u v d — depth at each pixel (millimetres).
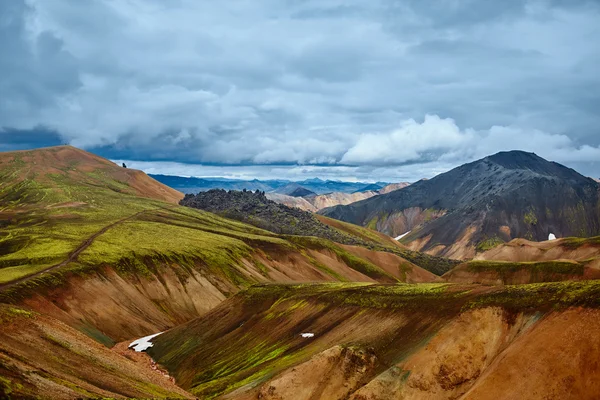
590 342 54281
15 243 160750
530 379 54844
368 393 63750
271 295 118875
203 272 167000
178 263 164625
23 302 107938
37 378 48531
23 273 124062
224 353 99625
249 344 98938
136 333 122938
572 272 117812
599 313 56031
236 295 126875
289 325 98375
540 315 62094
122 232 188500
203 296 154500
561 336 56750
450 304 73875
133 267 151375
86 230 185625
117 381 62500
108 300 128750
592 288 59938
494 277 127438
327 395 68062
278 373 75562
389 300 85375
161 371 100188
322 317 94938
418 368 64438
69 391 49281
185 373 96562
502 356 59500
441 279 137625
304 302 105062
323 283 121000
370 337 75875
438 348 65500
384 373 65812
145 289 145500
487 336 64875
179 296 150125
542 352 56406
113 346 112812
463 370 62812
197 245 184625
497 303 67312
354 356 70438
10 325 62906
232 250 191875
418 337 71125
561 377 53344
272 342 94562
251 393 72688
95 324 117812
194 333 114500
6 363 48000
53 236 170125
